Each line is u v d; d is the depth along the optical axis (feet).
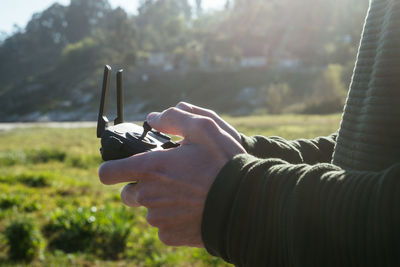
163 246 18.08
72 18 415.85
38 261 16.71
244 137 2.71
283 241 1.58
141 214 22.56
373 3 2.53
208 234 1.74
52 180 32.17
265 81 221.25
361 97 2.48
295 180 1.62
